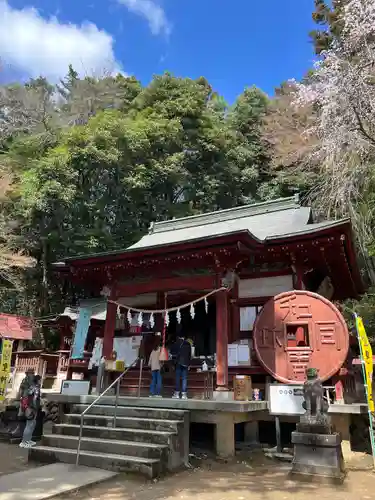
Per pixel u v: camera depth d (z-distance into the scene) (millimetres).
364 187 20406
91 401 10039
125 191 30406
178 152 33406
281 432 10648
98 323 19828
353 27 17625
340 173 19969
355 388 13234
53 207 25719
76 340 12484
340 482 6430
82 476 6457
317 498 5652
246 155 34812
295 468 6887
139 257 11695
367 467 7945
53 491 5621
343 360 9555
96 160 26844
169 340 13086
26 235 26938
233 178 34562
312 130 22047
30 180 26078
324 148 19703
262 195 33062
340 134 18031
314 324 10078
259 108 38125
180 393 10461
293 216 13727
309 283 12594
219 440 8617
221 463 8102
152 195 32594
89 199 29391
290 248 10859
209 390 10609
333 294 16156
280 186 31656
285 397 9219
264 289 11516
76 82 40031
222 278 10930
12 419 10859
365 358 8992
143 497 5613
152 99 36750
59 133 31391
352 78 16984
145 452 7141
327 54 18906
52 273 28469
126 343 12805
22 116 35688
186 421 8195
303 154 27219
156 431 7773
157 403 9008
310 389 7277
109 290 12648
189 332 14695
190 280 11414
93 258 12078
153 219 31797
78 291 28969
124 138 28625
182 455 7738
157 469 6781
